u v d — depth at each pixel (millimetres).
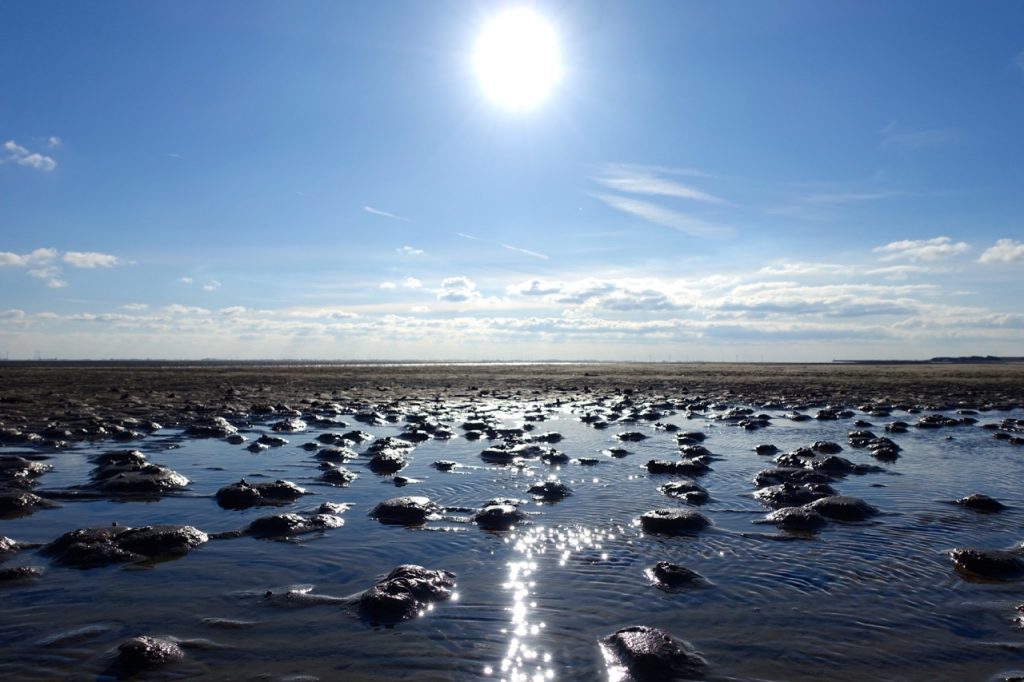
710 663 427
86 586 554
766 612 510
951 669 424
